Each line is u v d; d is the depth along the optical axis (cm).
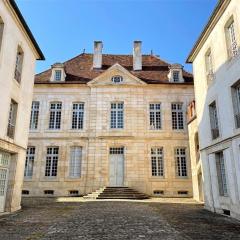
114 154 2141
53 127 2205
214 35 1220
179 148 2153
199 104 1428
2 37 1052
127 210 1161
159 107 2244
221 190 1162
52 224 837
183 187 2052
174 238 646
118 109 2225
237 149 993
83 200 1675
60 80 2297
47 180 2077
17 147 1212
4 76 1070
